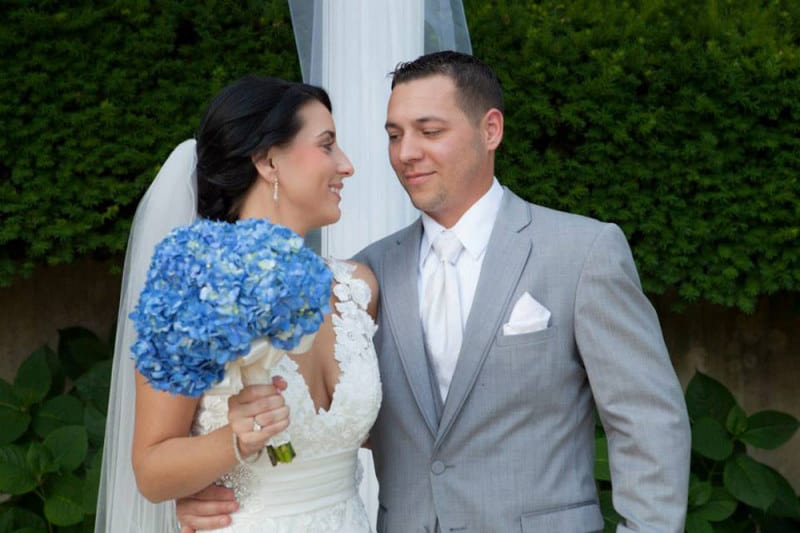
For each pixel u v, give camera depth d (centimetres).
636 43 516
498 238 294
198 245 221
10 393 519
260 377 230
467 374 282
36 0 498
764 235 521
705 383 551
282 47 518
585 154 521
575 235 289
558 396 284
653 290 533
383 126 352
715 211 520
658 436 274
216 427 266
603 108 513
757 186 518
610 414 281
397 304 298
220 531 269
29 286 582
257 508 269
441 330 293
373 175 352
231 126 277
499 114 301
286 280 217
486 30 520
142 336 217
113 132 502
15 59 495
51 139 497
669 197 517
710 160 511
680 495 272
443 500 280
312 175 280
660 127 512
